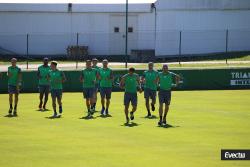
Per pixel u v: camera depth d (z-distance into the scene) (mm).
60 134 24453
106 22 65562
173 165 18703
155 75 29750
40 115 30344
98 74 30266
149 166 18578
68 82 43094
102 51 65438
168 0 64438
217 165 18719
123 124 27234
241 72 44906
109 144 22219
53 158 19750
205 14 65375
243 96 39812
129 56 65250
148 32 64750
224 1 66062
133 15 65062
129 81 27438
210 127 26375
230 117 29641
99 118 29281
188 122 27922
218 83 44656
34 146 21828
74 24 65375
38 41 65312
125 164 18828
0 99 37938
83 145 22000
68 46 64812
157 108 33469
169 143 22422
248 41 65875
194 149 21234
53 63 29719
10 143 22422
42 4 64750
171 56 64625
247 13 66500
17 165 18719
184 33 65000
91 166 18578
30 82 42469
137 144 22219
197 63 57375
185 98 38594
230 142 22609
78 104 35188
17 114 30703
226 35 60625
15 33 65188
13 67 30375
